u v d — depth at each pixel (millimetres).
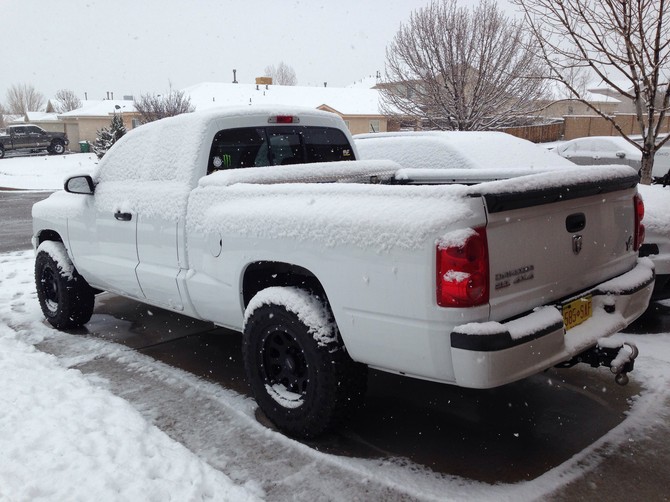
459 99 17031
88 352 5191
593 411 3840
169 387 4383
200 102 41188
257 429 3709
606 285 3602
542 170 4941
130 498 2906
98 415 3770
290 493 3047
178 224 4293
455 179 5219
